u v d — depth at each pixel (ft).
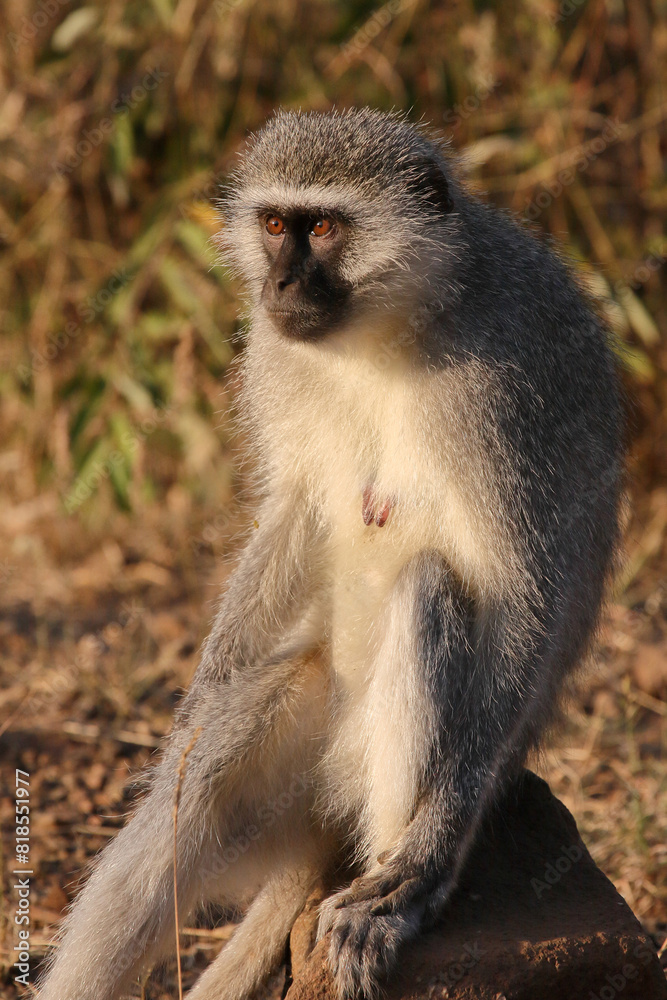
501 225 28.60
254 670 28.78
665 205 59.36
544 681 26.22
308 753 28.14
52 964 26.55
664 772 38.17
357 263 26.81
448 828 24.25
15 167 60.18
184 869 26.32
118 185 56.75
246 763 27.17
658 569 54.80
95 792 37.88
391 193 27.02
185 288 55.11
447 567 25.95
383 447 27.20
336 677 27.99
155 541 58.08
